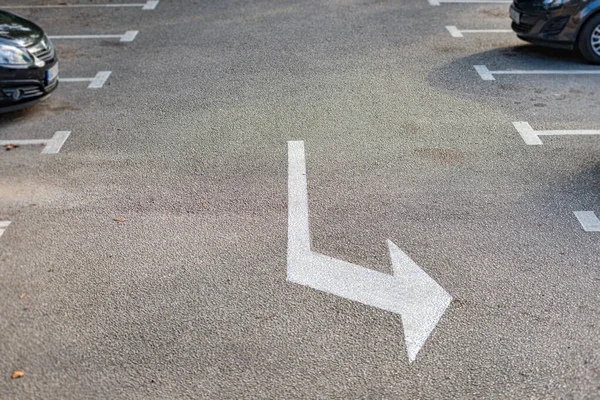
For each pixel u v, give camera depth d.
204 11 13.84
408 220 6.83
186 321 5.45
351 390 4.77
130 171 7.82
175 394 4.74
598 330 5.34
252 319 5.46
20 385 4.82
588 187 7.43
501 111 9.34
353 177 7.66
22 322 5.43
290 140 8.55
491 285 5.86
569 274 6.00
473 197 7.25
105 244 6.45
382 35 12.38
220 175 7.72
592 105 9.49
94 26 12.97
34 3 14.36
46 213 6.96
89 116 9.29
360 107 9.52
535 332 5.32
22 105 8.95
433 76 10.59
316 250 6.35
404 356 5.09
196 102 9.73
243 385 4.82
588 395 4.73
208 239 6.52
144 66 11.05
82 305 5.62
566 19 10.62
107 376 4.90
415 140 8.55
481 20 13.20
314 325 5.40
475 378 4.88
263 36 12.38
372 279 5.94
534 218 6.86
